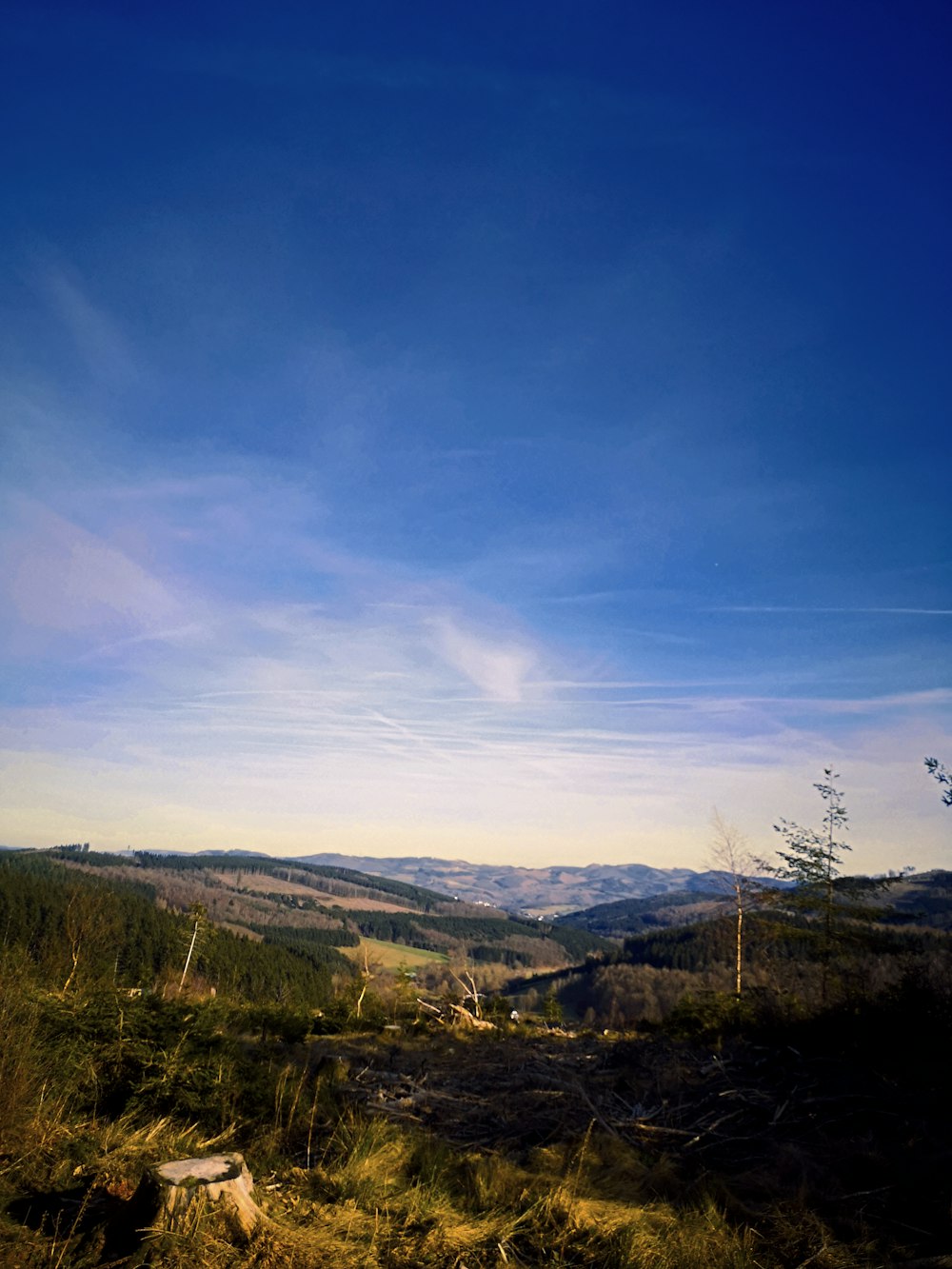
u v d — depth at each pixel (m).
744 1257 4.38
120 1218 4.02
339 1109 7.12
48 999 6.56
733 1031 12.25
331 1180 5.07
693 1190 5.44
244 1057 7.62
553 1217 4.75
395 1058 10.43
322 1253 4.00
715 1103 7.89
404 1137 6.11
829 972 16.08
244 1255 3.79
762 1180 5.71
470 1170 5.48
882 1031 9.52
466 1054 10.95
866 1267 4.36
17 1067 5.17
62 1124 5.19
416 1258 4.17
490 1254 4.31
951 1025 9.32
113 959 11.52
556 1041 13.50
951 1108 6.99
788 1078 8.62
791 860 17.77
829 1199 5.38
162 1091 6.04
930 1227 4.93
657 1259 4.30
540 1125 7.09
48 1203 4.19
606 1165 6.00
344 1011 17.34
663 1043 11.24
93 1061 6.16
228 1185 4.11
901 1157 5.98
